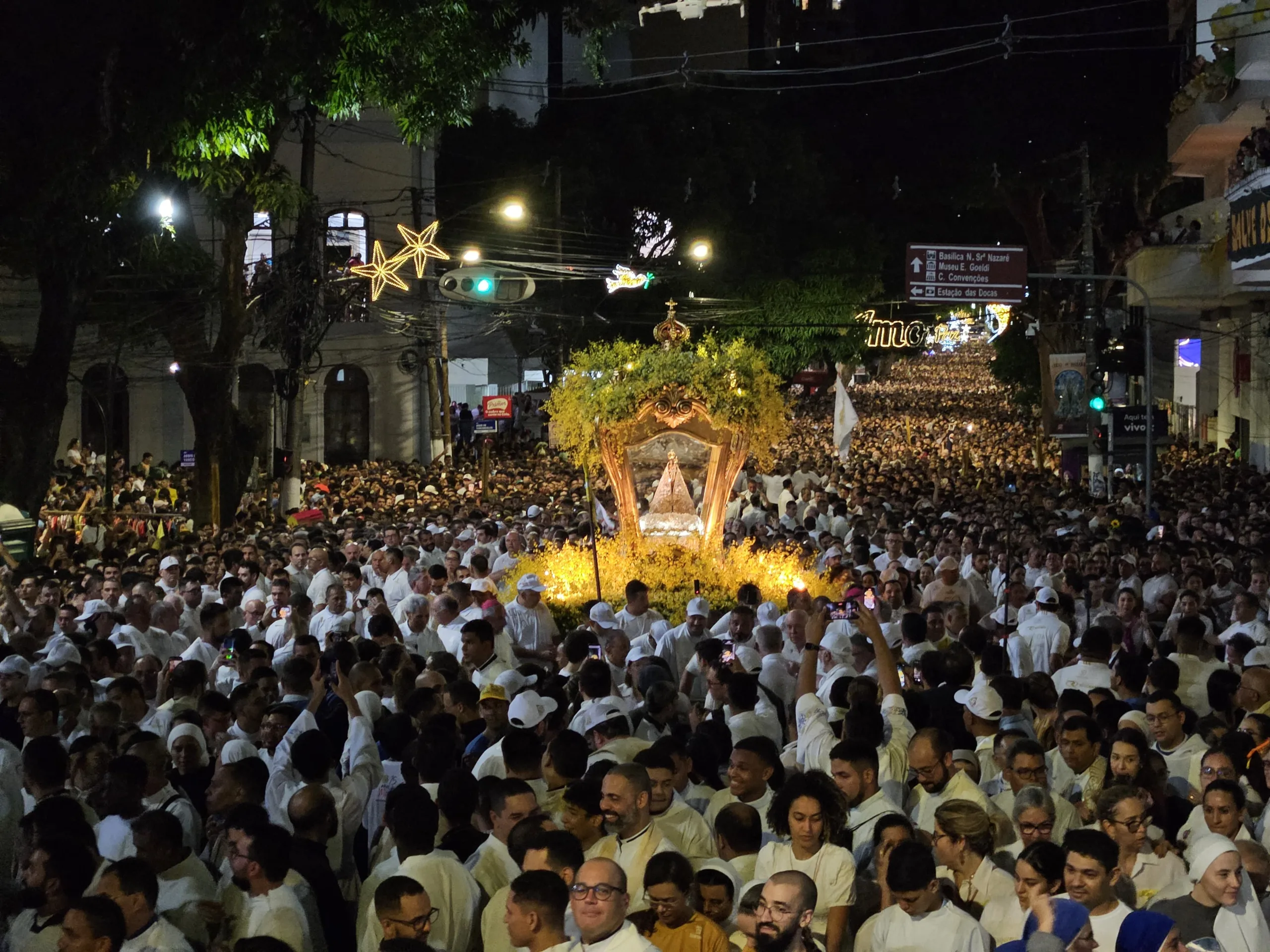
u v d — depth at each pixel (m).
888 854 5.91
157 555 17.72
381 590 14.35
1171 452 37.94
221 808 6.87
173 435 38.62
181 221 25.83
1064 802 6.89
